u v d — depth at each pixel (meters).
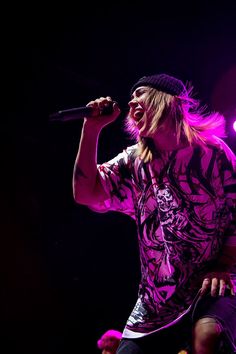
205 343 3.62
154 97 4.24
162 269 4.04
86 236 12.98
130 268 12.89
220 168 4.04
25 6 10.48
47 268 12.79
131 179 4.31
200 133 4.18
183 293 3.97
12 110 11.89
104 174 4.40
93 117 4.37
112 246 12.98
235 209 4.00
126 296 12.80
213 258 4.00
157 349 4.04
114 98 11.55
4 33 10.82
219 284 3.82
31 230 12.75
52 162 12.62
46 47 11.18
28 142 12.34
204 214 3.98
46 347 12.55
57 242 12.88
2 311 12.50
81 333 12.66
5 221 12.61
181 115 4.21
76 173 4.38
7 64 11.23
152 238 4.10
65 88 11.68
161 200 4.07
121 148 11.96
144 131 4.20
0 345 12.41
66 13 10.67
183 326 3.97
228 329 3.67
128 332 4.14
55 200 12.84
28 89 11.62
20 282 12.68
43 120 12.11
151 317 4.06
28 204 12.67
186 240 3.97
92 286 12.86
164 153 4.14
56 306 12.75
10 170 12.48
